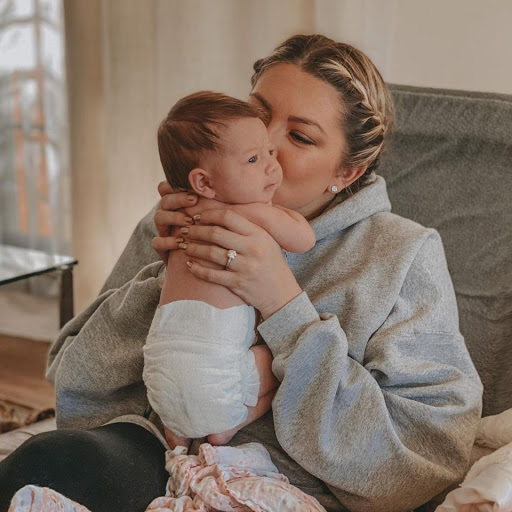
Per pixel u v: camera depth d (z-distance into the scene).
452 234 1.39
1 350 2.76
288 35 2.05
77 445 1.00
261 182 1.06
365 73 1.20
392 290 1.16
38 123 2.77
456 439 1.10
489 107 1.38
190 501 1.00
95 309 1.33
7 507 0.94
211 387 1.02
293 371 1.06
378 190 1.25
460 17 1.82
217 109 1.03
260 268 1.06
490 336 1.32
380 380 1.14
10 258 1.93
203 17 2.17
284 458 1.12
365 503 1.08
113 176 2.43
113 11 2.30
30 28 2.71
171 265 1.10
